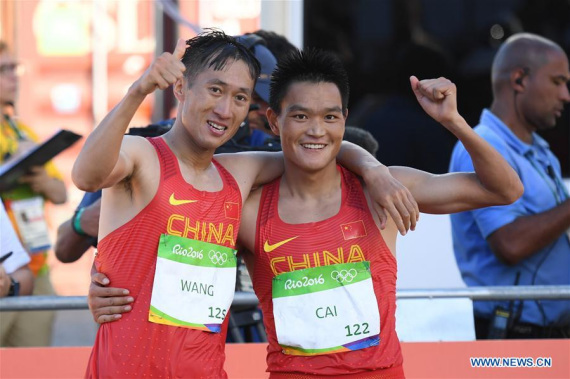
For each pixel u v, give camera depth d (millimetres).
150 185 5520
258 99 7625
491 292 6961
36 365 6598
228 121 5590
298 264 5801
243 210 5973
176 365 5461
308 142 5742
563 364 6613
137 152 5496
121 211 5555
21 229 9188
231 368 6551
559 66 8359
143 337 5473
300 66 5777
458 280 8797
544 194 8172
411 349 6629
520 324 7758
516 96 8406
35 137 11055
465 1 9961
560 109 8461
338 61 5875
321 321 5730
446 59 9992
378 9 9969
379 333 5754
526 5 9945
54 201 9438
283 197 5980
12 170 8898
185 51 5469
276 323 5770
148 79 5059
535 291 6902
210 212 5641
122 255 5547
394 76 9922
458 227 8312
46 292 9648
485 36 10008
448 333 6949
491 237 7914
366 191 5984
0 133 10141
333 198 5941
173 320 5480
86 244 7691
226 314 5730
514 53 8430
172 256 5516
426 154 9734
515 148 8289
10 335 9266
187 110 5594
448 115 5555
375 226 5891
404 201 5523
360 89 9984
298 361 5750
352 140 7441
